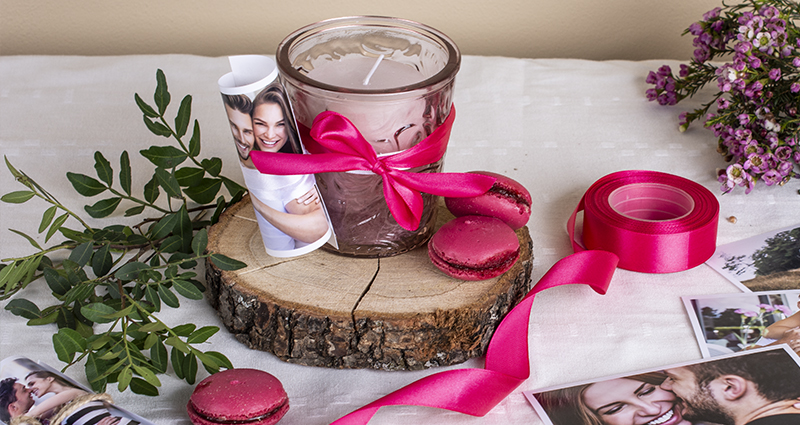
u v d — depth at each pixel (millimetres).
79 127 866
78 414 628
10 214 787
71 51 981
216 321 713
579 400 664
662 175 775
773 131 783
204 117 880
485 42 988
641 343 697
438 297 678
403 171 673
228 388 638
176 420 655
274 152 659
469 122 881
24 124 865
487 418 657
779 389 662
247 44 979
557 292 734
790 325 699
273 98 651
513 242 689
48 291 730
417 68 713
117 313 655
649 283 737
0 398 632
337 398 670
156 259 721
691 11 970
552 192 815
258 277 691
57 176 822
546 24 979
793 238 763
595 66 947
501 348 681
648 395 663
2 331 702
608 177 777
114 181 819
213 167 747
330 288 685
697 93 916
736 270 742
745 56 791
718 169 831
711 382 668
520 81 929
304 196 676
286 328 674
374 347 673
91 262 711
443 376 660
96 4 955
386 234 699
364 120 658
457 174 688
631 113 893
